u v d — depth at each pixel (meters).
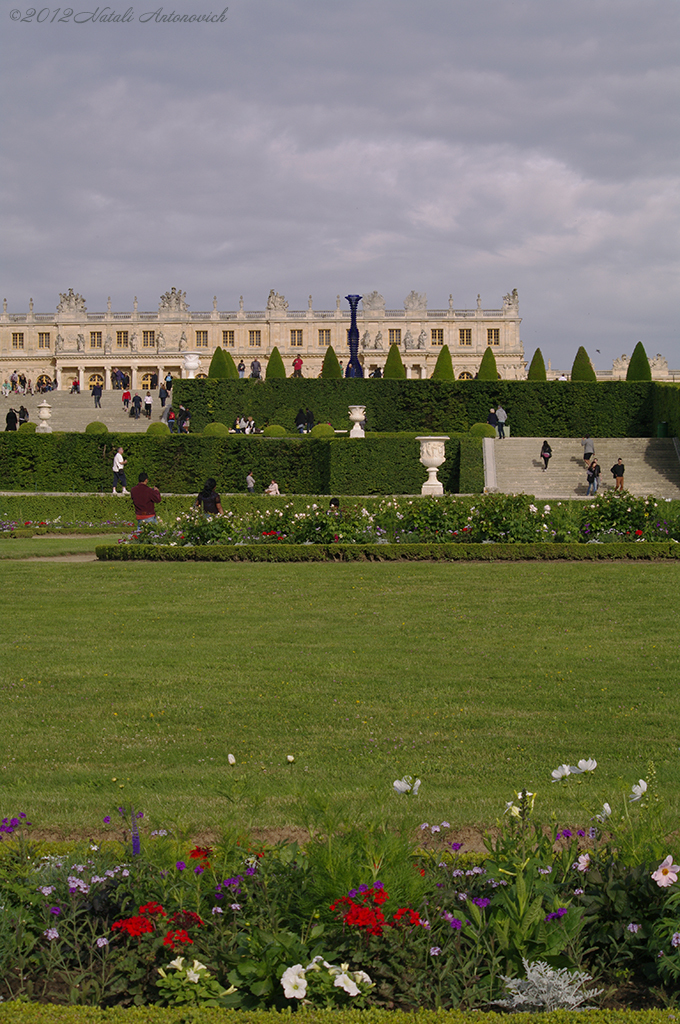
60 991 5.11
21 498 38.28
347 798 8.19
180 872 5.57
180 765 9.52
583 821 7.62
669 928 5.20
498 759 9.59
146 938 5.21
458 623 16.14
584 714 11.05
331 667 13.22
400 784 6.29
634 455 49.00
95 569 22.31
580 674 12.78
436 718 10.93
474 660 13.61
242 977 5.02
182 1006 4.64
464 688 12.18
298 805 6.27
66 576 21.28
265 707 11.41
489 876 5.54
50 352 114.31
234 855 5.84
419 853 6.09
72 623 16.27
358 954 4.98
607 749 9.87
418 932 5.16
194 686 12.30
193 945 5.19
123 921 5.27
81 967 5.18
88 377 113.44
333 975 4.85
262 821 7.66
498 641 14.79
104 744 10.15
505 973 5.06
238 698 11.77
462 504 26.09
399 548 23.77
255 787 8.59
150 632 15.51
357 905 4.98
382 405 57.91
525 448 49.66
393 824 7.48
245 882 5.52
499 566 22.30
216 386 57.50
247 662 13.53
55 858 6.11
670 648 14.18
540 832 5.98
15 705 11.52
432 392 57.53
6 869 6.19
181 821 7.30
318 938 5.20
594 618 16.44
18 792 8.70
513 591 19.02
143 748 10.01
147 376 112.38
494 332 110.19
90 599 18.50
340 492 43.56
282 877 5.58
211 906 5.46
